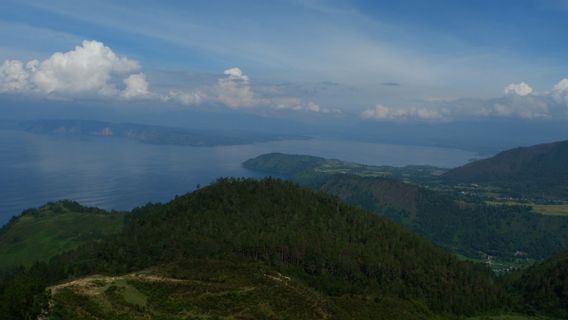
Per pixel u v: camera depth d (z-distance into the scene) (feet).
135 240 601.62
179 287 386.73
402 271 626.64
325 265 578.66
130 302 351.67
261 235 607.37
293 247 587.68
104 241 652.07
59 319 306.35
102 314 324.39
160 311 344.28
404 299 560.20
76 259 593.42
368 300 496.64
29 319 302.45
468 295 628.69
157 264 502.38
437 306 575.38
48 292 330.75
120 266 508.12
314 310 384.06
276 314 362.53
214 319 338.34
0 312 303.68
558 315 614.75
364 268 602.85
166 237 599.16
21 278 441.68
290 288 413.80
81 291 354.13
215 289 387.75
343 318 388.78
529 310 631.56
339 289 509.35
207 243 570.05
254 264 494.18
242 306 363.35
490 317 588.91
